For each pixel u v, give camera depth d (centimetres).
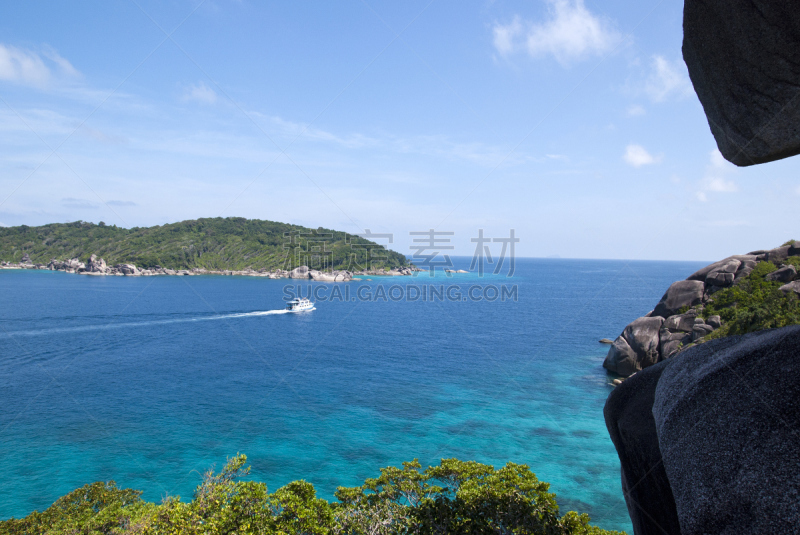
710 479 436
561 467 2833
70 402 4034
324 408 3931
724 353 550
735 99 525
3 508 2339
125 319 8494
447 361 5775
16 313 8650
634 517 678
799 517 349
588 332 7938
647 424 645
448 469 1366
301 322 9262
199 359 5825
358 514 1232
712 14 514
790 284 3794
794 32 439
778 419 416
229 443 3195
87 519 1614
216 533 1062
